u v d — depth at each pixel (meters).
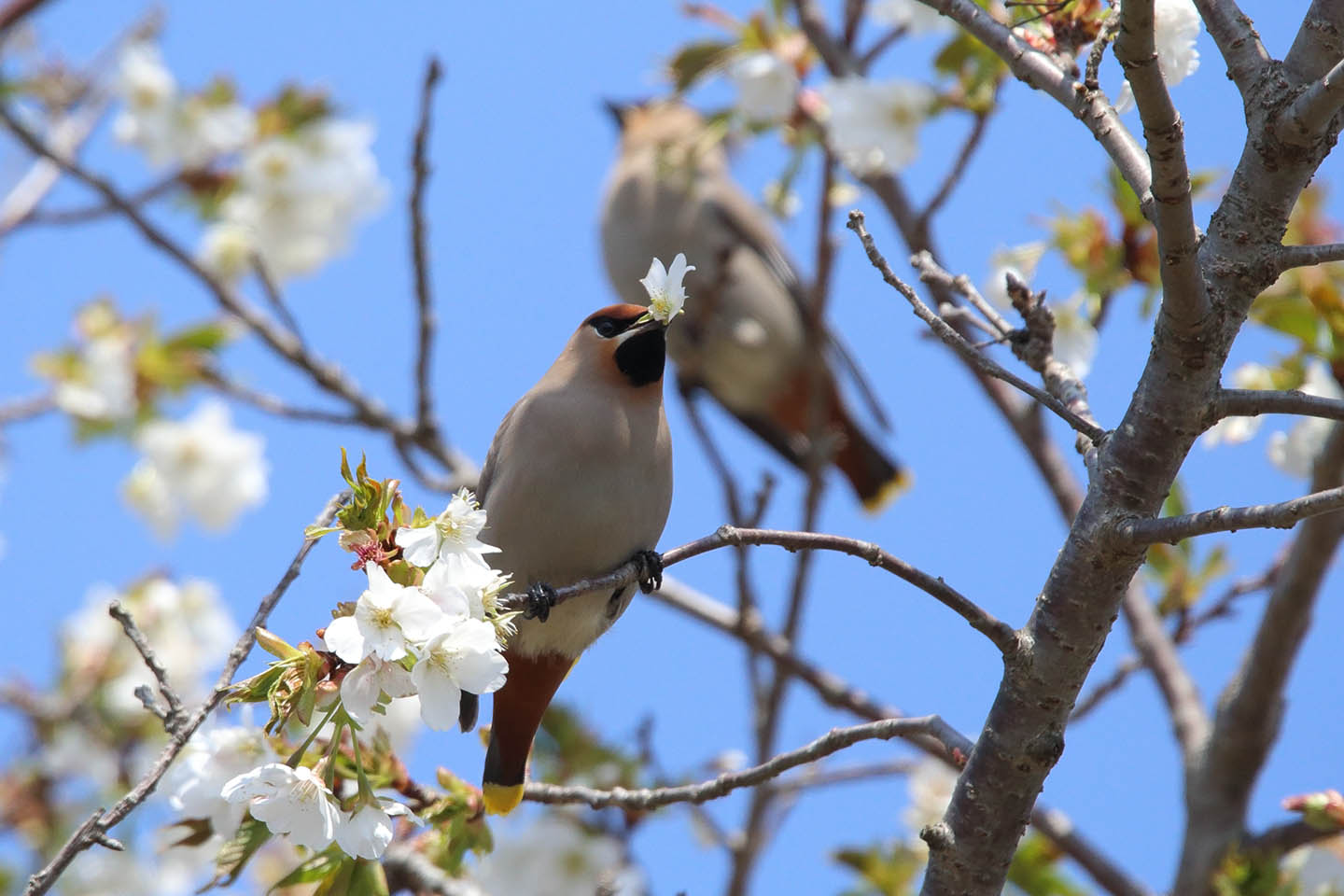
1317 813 8.45
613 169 16.83
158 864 11.67
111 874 11.58
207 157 13.37
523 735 8.34
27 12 12.73
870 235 6.81
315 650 6.09
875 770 12.50
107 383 13.16
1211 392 6.20
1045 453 12.27
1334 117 6.03
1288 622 10.16
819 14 13.01
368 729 8.36
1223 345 6.16
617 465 8.36
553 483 8.30
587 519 8.30
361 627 5.60
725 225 16.05
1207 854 10.27
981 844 6.52
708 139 13.02
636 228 16.14
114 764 12.48
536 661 8.36
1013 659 6.41
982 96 11.09
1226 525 5.72
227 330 13.20
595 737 10.59
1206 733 10.77
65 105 14.57
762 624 12.80
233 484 13.43
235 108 13.43
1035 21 7.42
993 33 7.17
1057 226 10.18
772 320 15.95
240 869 7.03
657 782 10.58
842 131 11.59
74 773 12.34
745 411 16.61
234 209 13.41
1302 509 5.45
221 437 13.43
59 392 13.20
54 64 14.62
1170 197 5.87
